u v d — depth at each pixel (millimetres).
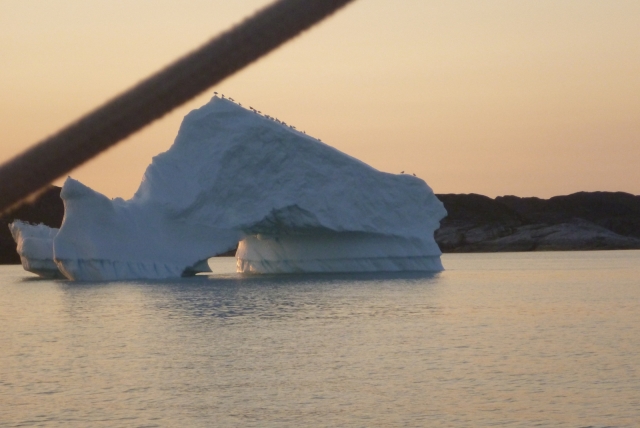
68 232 59938
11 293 54781
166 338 32781
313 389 23750
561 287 60875
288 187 62125
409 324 36844
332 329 35125
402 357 28453
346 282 58906
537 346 30781
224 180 61562
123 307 43594
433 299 48094
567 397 22781
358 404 22141
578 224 191000
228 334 33688
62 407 22062
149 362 27734
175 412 21469
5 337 33812
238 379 25016
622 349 30172
